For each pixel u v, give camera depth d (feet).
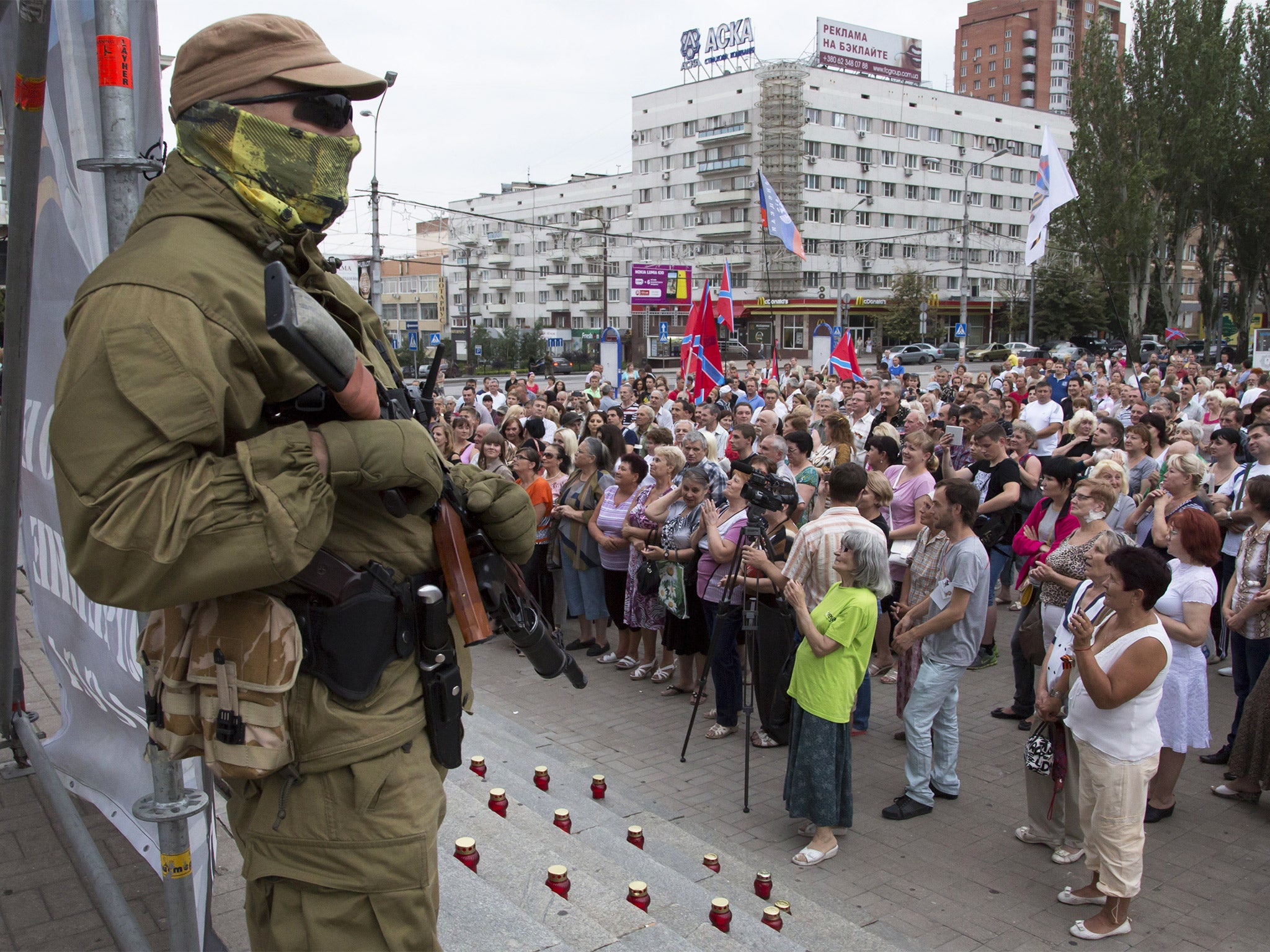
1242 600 18.33
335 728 4.42
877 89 228.63
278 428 4.12
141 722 7.54
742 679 20.68
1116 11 424.87
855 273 230.27
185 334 3.92
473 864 10.84
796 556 17.61
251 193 4.40
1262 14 148.77
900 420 35.40
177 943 6.48
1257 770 16.89
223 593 3.92
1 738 11.70
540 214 267.59
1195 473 22.09
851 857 15.48
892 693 23.72
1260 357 75.51
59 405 3.84
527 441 28.19
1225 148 144.46
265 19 4.60
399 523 4.74
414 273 285.84
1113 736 12.89
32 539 9.17
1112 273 150.00
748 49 233.35
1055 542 20.43
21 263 7.23
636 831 14.20
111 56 5.49
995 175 252.01
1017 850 15.72
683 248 237.25
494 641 28.22
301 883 4.49
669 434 27.22
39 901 9.72
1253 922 13.56
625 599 25.14
